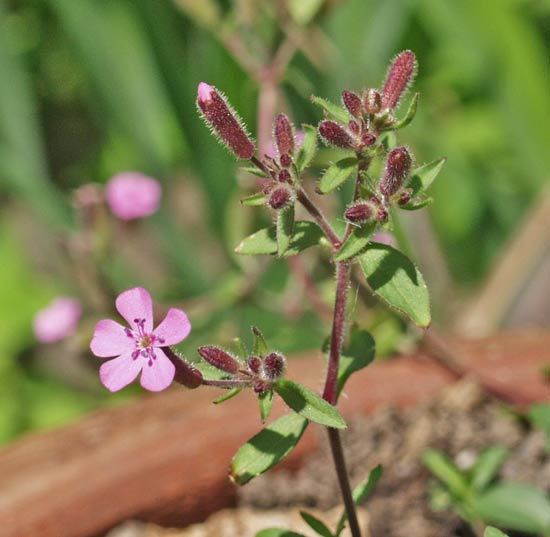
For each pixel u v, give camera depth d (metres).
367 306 0.41
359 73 0.50
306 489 0.40
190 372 0.32
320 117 0.48
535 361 0.41
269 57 0.46
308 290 0.43
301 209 0.41
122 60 0.56
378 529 0.39
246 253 0.34
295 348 0.48
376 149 0.33
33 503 0.39
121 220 0.48
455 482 0.38
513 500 0.37
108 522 0.39
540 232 0.47
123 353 0.32
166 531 0.39
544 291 0.47
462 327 0.49
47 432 0.41
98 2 0.55
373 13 0.51
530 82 0.56
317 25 0.46
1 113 0.56
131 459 0.39
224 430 0.40
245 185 0.44
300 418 0.33
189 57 0.52
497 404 0.41
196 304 0.46
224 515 0.40
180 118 0.53
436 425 0.40
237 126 0.33
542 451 0.40
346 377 0.34
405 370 0.41
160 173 0.56
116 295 0.46
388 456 0.40
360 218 0.32
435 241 0.55
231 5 0.45
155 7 0.51
